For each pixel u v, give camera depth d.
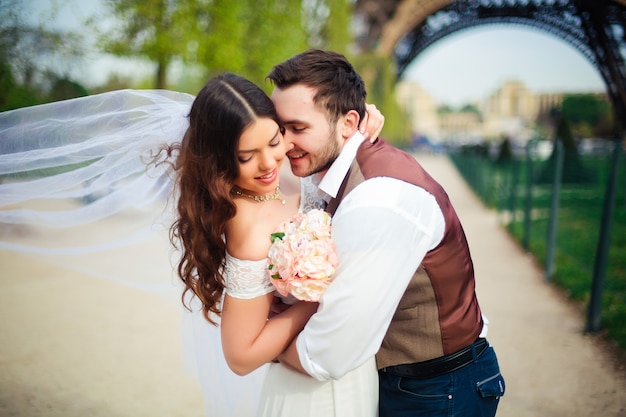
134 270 5.71
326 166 1.63
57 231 6.59
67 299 5.25
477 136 87.12
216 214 1.48
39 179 1.98
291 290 1.43
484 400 1.67
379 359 1.71
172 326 4.52
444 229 1.56
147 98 1.90
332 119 1.55
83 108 1.94
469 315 1.65
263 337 1.55
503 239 8.84
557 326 4.54
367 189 1.46
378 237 1.39
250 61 12.34
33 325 4.56
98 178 1.99
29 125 1.95
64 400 3.24
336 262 1.43
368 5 23.09
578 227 8.88
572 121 49.53
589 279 5.75
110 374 3.61
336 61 1.56
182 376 3.57
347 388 1.63
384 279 1.40
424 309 1.60
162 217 2.00
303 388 1.64
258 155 1.44
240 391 2.11
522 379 3.56
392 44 23.19
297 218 1.54
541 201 11.24
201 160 1.45
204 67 10.04
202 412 3.09
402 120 54.19
